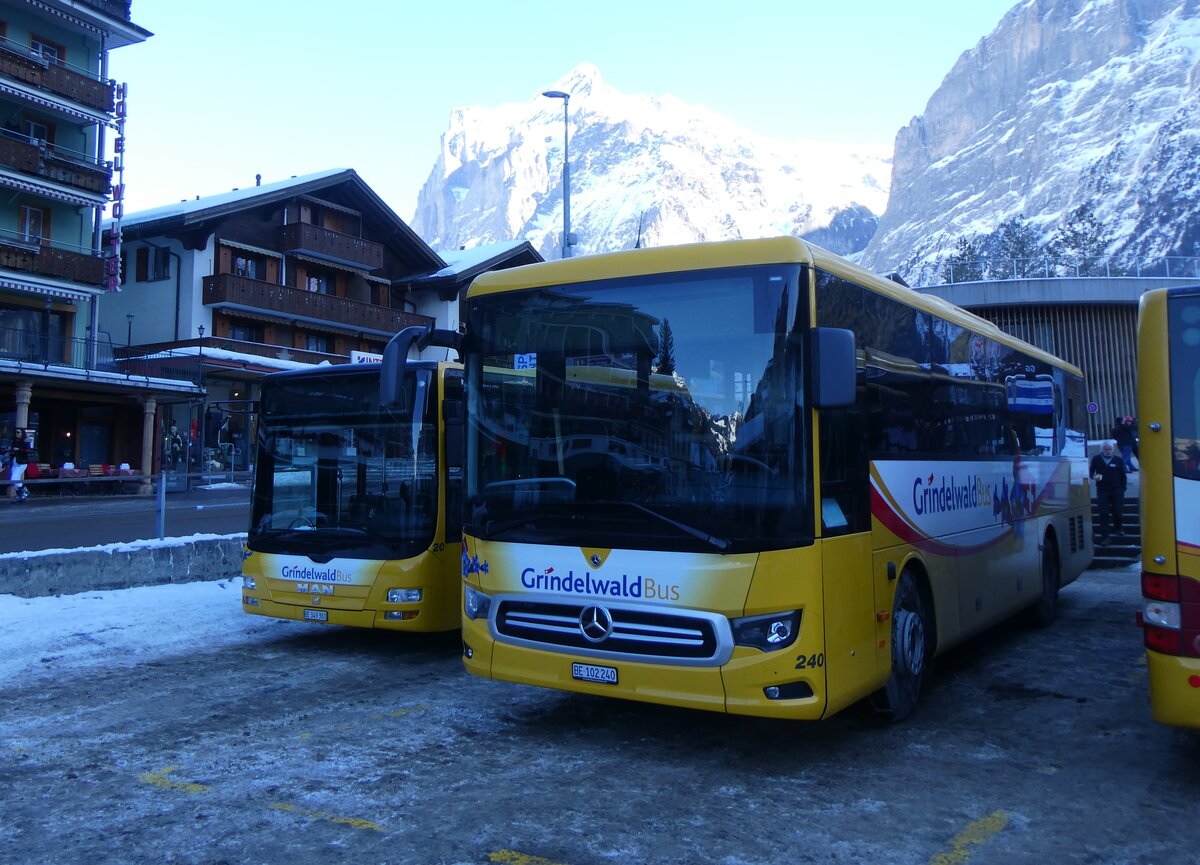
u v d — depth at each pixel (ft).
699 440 17.52
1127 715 21.61
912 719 21.22
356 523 27.40
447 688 24.04
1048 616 32.81
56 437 109.91
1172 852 14.07
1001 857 13.87
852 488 18.42
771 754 18.67
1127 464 72.49
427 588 26.58
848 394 16.58
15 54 104.17
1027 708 22.25
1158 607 15.89
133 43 120.98
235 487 100.12
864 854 13.92
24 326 109.50
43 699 22.74
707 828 14.87
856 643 18.04
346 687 24.12
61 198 111.14
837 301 18.57
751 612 16.61
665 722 20.92
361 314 150.92
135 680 24.72
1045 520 32.91
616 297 18.94
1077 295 87.40
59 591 34.09
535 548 18.84
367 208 158.40
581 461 18.65
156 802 15.90
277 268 145.38
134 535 57.62
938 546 22.89
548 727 20.51
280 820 15.12
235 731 20.11
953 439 24.81
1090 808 15.81
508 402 19.90
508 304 20.30
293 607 27.86
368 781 16.97
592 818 15.25
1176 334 16.11
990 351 28.76
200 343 126.62
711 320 17.92
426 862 13.57
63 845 14.16
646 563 17.44
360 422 27.84
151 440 108.78
